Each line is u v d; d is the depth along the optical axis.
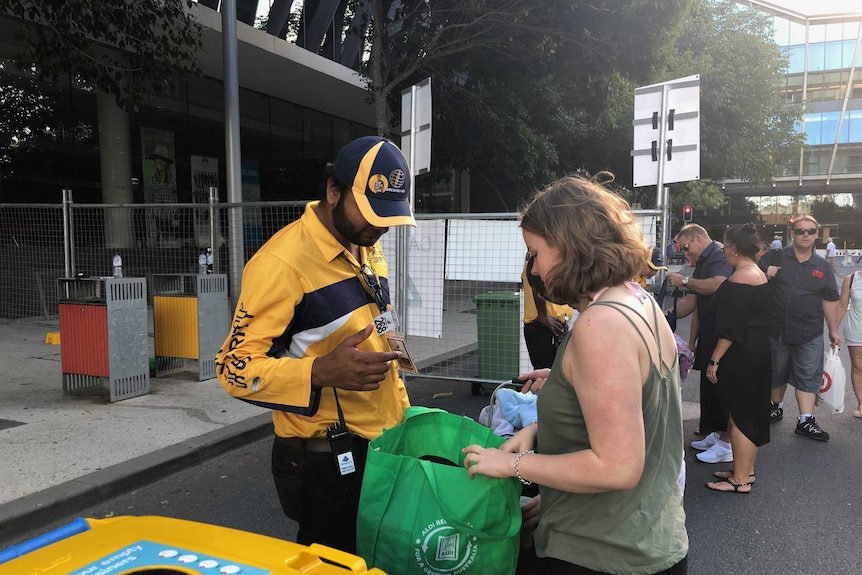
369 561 1.50
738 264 3.96
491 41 9.46
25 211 9.84
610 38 8.76
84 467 3.94
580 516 1.41
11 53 10.45
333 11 14.34
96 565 1.05
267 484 4.02
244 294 1.72
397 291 5.76
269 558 1.09
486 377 6.29
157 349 6.45
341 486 1.84
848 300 5.56
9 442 4.40
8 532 3.22
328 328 1.77
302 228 1.78
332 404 1.81
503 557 1.42
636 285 1.51
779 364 5.27
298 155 16.97
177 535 1.20
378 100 9.89
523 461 1.39
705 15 19.70
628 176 19.41
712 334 4.52
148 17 7.02
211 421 4.96
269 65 12.94
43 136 10.98
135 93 7.49
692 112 5.62
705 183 28.33
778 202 59.47
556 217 1.42
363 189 1.68
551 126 13.99
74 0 6.08
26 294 9.87
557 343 4.95
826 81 53.16
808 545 3.27
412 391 6.66
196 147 13.78
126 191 12.22
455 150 13.82
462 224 5.55
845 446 4.87
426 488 1.44
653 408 1.38
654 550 1.38
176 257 10.35
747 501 3.84
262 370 1.60
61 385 6.06
